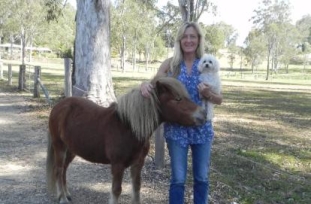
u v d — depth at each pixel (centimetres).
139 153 353
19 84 1583
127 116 335
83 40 949
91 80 950
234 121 1149
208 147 348
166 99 323
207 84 334
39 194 463
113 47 6200
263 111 1461
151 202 450
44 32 4753
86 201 447
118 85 2108
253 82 4184
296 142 863
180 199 345
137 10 4819
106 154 358
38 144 715
